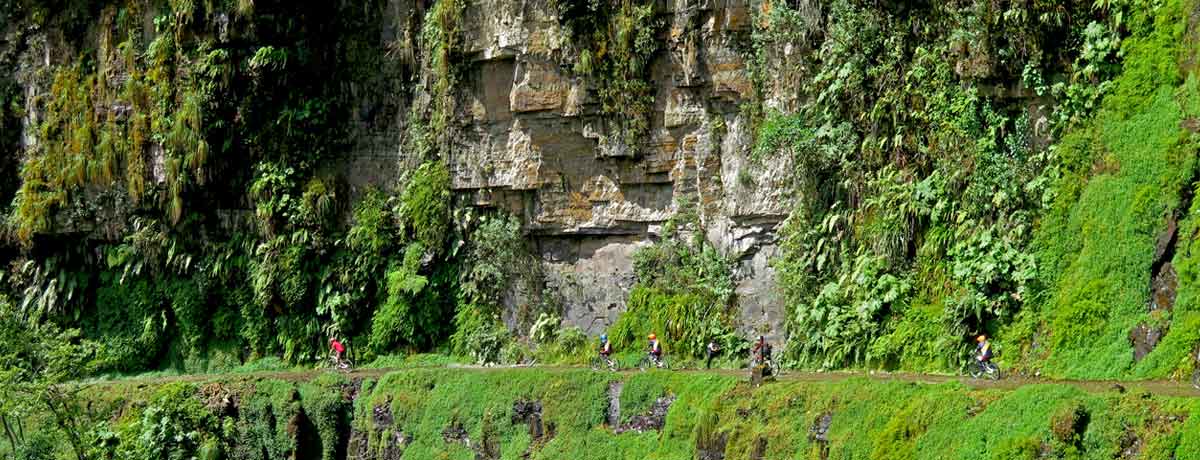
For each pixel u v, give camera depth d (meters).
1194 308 29.81
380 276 49.22
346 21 49.97
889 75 37.47
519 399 38.53
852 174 38.31
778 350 39.88
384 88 49.66
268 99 49.78
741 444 31.77
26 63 53.00
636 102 43.25
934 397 28.30
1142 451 24.14
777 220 40.88
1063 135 34.31
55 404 40.62
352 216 49.75
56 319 51.88
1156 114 32.69
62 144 51.91
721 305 41.44
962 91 36.00
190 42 49.69
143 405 44.06
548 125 45.16
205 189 50.34
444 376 41.34
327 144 49.97
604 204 44.81
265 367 49.47
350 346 48.72
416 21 48.50
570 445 36.59
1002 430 26.42
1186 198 31.44
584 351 44.06
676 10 42.38
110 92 51.25
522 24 44.50
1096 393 25.70
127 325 51.56
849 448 29.17
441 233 47.56
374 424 42.06
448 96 46.72
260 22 48.94
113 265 51.47
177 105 50.00
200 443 43.09
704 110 42.56
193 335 50.88
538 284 46.28
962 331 34.09
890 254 36.84
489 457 38.56
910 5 37.47
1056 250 33.22
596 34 43.47
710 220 42.56
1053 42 34.75
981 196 35.00
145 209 51.03
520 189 45.72
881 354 35.69
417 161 48.59
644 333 42.75
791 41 39.97
